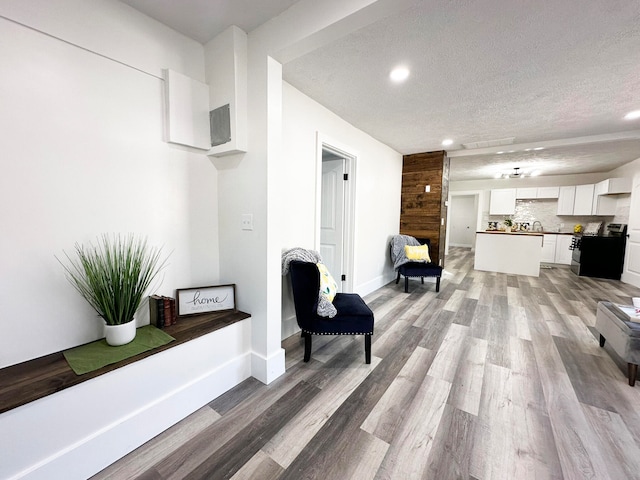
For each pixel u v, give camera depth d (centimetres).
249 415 158
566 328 283
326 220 363
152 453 132
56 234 133
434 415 159
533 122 317
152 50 162
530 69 205
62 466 112
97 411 121
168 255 180
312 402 169
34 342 129
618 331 201
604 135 362
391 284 464
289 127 237
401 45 177
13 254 122
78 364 125
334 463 128
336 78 221
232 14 158
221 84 179
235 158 189
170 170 177
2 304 120
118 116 151
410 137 383
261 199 177
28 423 103
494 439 142
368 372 203
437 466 126
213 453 133
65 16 129
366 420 154
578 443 139
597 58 190
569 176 662
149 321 174
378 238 430
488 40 171
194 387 159
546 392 180
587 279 511
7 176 119
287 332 260
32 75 123
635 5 139
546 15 148
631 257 479
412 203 494
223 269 206
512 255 549
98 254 148
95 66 142
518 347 241
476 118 306
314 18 144
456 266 622
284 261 226
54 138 130
